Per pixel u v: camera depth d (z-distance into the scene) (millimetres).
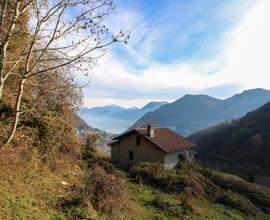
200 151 96375
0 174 13648
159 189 28938
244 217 27078
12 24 9086
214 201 30047
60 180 17281
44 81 15312
